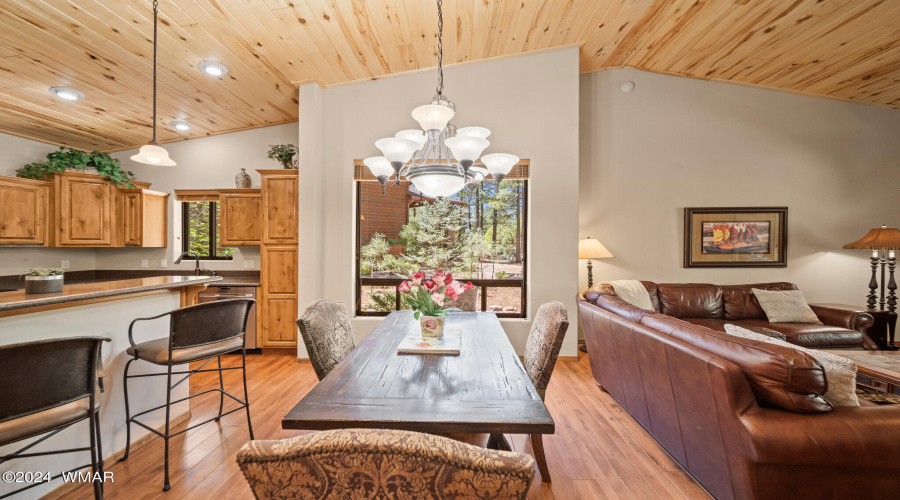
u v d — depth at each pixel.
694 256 4.56
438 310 2.02
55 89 3.20
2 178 3.53
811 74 4.07
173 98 3.59
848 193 4.53
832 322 3.81
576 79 3.89
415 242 4.17
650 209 4.58
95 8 2.36
